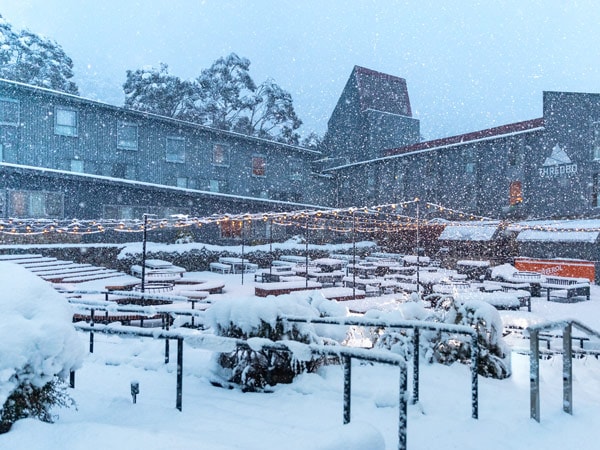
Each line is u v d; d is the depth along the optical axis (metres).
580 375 6.54
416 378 4.68
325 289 14.98
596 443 3.70
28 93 24.88
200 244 25.08
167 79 49.44
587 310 15.20
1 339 3.06
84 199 23.22
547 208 27.59
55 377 3.38
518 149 29.47
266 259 27.55
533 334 4.29
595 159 25.72
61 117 25.94
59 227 22.02
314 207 31.50
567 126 26.91
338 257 28.27
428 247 31.38
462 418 4.19
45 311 3.46
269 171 35.44
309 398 4.63
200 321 10.38
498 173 30.39
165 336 4.04
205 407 4.26
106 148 27.52
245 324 5.05
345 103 44.31
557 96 27.38
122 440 2.87
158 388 4.93
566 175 26.86
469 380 5.59
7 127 24.23
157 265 20.64
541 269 23.56
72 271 18.06
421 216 33.94
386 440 3.61
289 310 5.26
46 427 2.98
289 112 55.25
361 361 6.20
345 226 33.81
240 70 54.66
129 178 28.27
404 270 21.55
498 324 6.25
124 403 4.08
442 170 33.62
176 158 30.38
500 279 20.69
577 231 23.03
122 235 24.34
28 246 19.89
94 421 3.61
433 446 3.53
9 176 21.03
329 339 5.70
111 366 5.93
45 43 45.19
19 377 3.10
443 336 6.38
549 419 4.24
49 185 22.14
